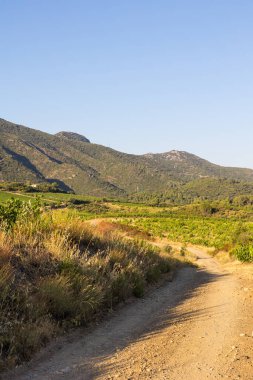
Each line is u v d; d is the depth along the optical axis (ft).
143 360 18.70
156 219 337.72
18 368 17.29
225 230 249.14
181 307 32.73
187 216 415.85
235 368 17.46
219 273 66.28
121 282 33.63
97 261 33.81
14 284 23.97
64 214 42.83
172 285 47.11
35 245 31.30
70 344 21.13
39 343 19.84
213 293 40.55
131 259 42.47
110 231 53.06
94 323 25.86
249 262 81.71
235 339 22.15
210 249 158.51
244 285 45.52
